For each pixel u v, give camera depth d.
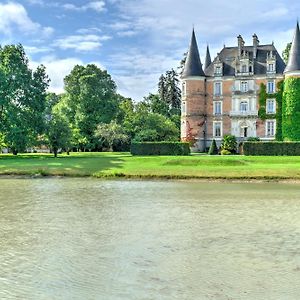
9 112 68.12
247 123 83.75
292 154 66.81
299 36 79.44
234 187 35.12
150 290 11.77
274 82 82.31
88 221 20.59
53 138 72.50
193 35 86.38
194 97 85.12
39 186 35.66
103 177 42.34
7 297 11.33
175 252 15.24
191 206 25.17
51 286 12.05
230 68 85.38
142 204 25.92
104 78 100.75
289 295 11.44
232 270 13.33
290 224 19.92
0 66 69.56
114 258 14.52
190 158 53.81
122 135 91.44
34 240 16.92
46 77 74.50
